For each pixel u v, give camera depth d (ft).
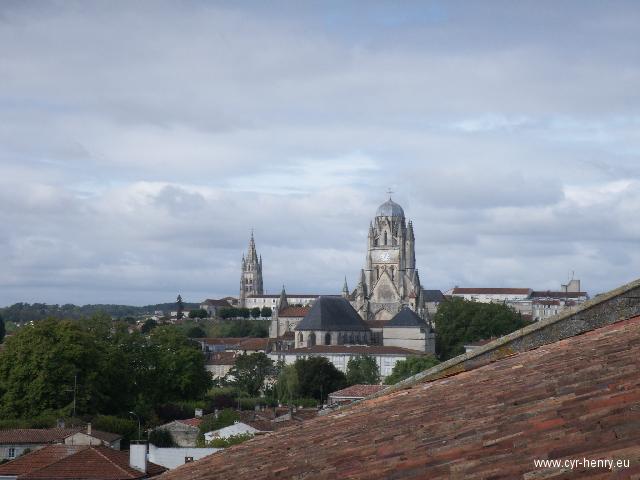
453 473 56.24
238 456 89.51
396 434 73.56
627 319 111.34
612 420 55.93
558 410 63.10
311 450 77.92
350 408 106.93
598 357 80.48
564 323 115.14
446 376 111.24
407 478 58.44
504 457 56.13
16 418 640.58
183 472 91.15
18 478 335.06
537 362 90.33
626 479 45.91
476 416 70.90
